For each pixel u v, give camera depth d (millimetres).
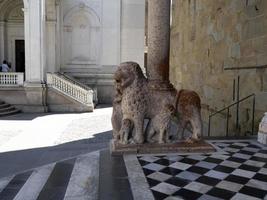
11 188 5316
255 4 8492
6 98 19891
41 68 19953
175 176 5258
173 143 6871
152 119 6980
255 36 8516
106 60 25047
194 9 13391
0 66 25547
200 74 12750
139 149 6621
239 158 6211
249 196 4414
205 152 6648
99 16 24938
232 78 9906
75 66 25141
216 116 11086
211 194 4500
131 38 25016
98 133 12695
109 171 5625
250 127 8742
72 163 6398
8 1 27312
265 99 8023
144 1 24953
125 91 6879
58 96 20281
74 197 4777
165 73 7156
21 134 12414
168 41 7215
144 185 4879
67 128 13938
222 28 10617
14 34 28422
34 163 7801
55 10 23688
